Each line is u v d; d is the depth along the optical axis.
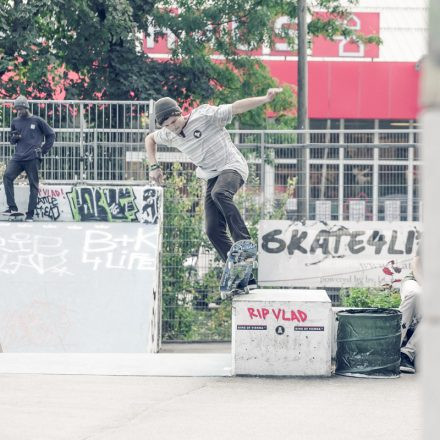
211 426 9.77
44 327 22.03
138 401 11.24
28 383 12.44
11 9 31.83
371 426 9.82
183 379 13.02
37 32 32.81
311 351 13.42
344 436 9.30
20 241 23.81
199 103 36.75
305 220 25.58
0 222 24.31
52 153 25.27
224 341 25.95
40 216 24.81
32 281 22.84
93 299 22.55
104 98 35.47
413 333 14.34
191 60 36.47
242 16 38.00
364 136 26.20
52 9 32.06
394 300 21.66
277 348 13.42
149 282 22.98
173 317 25.94
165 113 13.57
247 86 39.06
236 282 13.80
